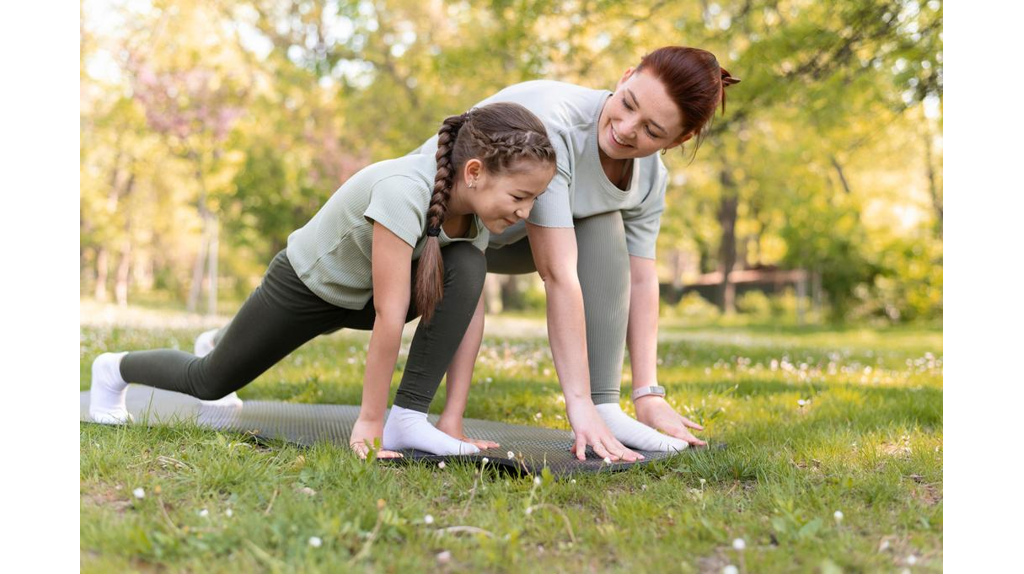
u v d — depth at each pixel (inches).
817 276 798.5
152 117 612.7
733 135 513.3
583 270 113.3
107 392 119.2
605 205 112.0
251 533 69.4
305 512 73.0
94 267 954.7
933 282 757.9
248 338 108.1
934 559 70.2
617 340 114.1
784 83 292.2
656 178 119.7
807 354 283.4
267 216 643.5
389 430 102.8
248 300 108.6
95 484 82.6
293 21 642.8
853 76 296.7
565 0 327.0
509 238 117.1
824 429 121.5
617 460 98.3
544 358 230.5
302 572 62.5
